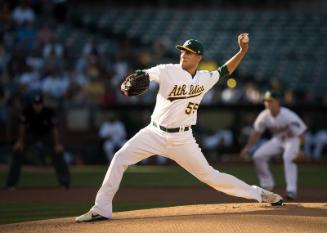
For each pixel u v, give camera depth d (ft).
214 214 86.12
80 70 268.82
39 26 307.37
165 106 86.28
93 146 240.53
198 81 86.69
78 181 171.83
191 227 77.51
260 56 311.06
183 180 177.78
